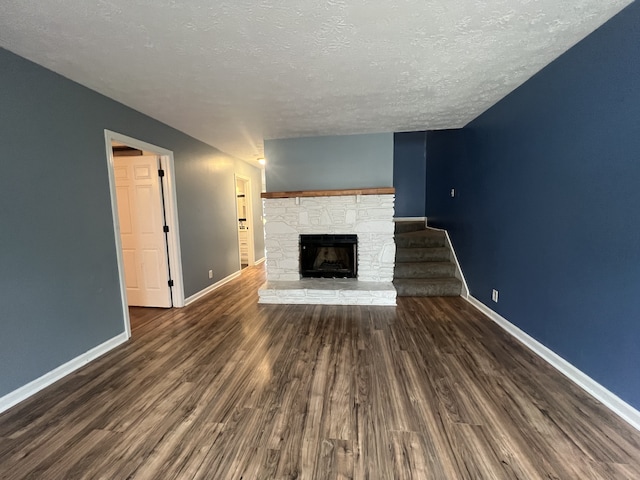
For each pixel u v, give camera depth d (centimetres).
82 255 241
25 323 197
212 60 204
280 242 419
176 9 150
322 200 406
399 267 423
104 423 171
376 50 195
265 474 136
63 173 225
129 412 180
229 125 359
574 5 154
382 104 296
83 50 188
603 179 177
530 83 242
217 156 486
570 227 204
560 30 177
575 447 148
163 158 359
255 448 151
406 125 373
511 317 281
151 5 146
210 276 462
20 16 153
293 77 232
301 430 163
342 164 419
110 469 140
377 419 170
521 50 199
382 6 151
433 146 529
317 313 347
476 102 295
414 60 209
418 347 257
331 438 157
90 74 222
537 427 162
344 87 253
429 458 143
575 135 197
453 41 186
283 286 395
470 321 312
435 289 402
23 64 196
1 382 183
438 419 169
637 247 158
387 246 403
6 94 187
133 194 367
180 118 329
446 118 347
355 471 137
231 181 542
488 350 249
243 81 237
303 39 180
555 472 135
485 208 328
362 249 407
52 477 137
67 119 228
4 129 186
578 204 196
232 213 546
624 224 164
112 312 271
